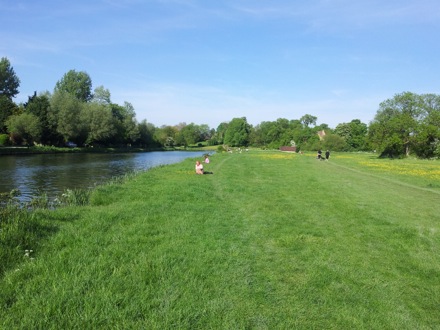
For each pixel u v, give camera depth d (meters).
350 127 114.12
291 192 16.69
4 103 68.31
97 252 6.89
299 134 114.31
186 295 5.20
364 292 5.86
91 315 4.44
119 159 53.34
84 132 74.12
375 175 27.44
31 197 17.81
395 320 5.02
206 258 6.81
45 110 67.19
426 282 6.44
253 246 7.98
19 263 6.27
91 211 11.05
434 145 57.25
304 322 4.79
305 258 7.34
